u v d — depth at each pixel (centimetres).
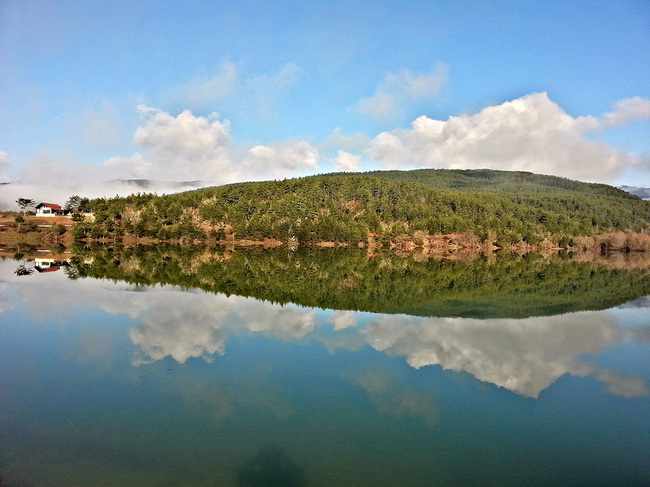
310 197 17388
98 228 11838
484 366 2086
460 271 7388
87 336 2405
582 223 19312
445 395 1730
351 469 1194
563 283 5800
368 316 3162
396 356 2184
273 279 5481
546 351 2395
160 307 3219
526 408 1642
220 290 4191
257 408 1549
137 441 1308
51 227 11956
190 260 7706
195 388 1714
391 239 13400
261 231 13062
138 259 7488
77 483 1098
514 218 17762
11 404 1545
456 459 1275
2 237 11806
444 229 14038
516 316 3372
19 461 1190
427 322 3019
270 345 2309
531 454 1324
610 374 2048
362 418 1504
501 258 11144
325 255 10175
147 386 1722
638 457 1331
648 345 2570
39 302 3309
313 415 1509
